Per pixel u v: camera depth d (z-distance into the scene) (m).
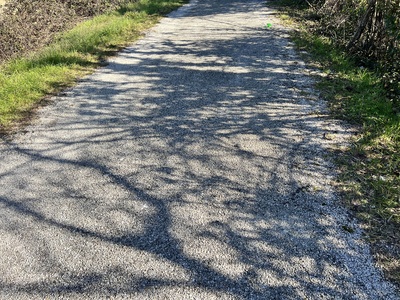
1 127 3.87
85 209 2.70
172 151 3.40
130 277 2.15
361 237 2.44
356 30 6.05
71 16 9.84
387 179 2.99
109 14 9.73
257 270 2.20
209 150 3.41
